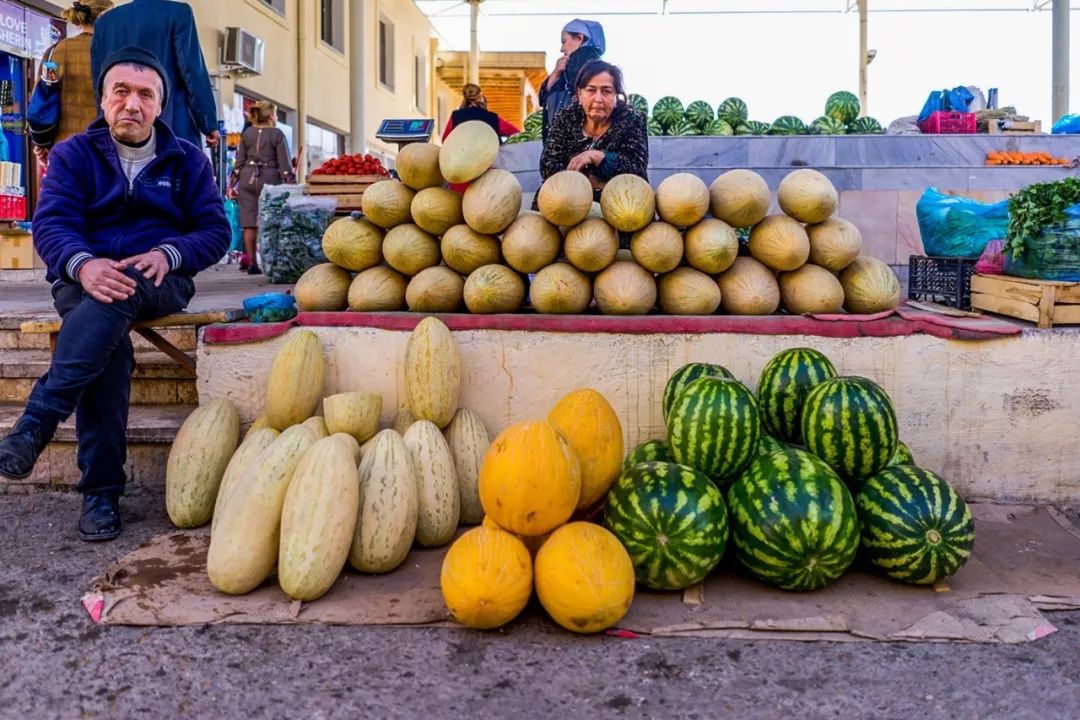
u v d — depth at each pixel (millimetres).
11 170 9336
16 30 9266
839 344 4227
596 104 5176
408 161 4359
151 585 3266
